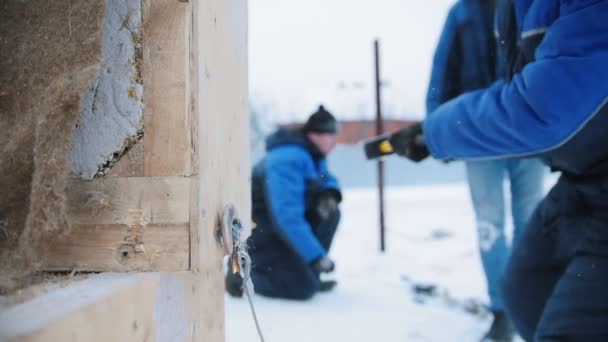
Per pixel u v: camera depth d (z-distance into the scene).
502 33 1.61
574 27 1.18
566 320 1.24
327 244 2.99
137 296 0.67
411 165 10.37
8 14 0.75
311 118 2.89
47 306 0.56
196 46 0.76
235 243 0.89
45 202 0.72
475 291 2.84
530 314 1.57
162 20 0.76
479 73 2.26
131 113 0.76
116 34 0.77
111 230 0.75
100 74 0.77
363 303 2.65
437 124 1.53
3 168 0.71
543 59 1.23
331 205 2.92
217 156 0.86
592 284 1.23
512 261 1.61
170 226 0.74
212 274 0.92
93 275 0.73
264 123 6.24
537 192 2.36
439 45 2.36
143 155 0.75
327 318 2.41
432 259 3.59
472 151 1.45
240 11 1.06
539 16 1.34
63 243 0.75
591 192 1.28
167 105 0.75
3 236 0.70
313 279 2.67
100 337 0.59
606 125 1.18
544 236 1.48
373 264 3.50
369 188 8.93
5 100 0.73
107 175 0.76
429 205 6.19
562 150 1.26
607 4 1.16
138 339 0.68
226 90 0.93
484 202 2.30
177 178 0.75
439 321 2.41
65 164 0.73
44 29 0.75
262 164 2.74
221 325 0.99
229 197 0.94
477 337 2.23
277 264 2.66
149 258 0.74
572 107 1.18
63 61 0.73
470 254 3.68
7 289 0.64
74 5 0.75
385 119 5.79
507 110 1.28
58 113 0.72
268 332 2.20
